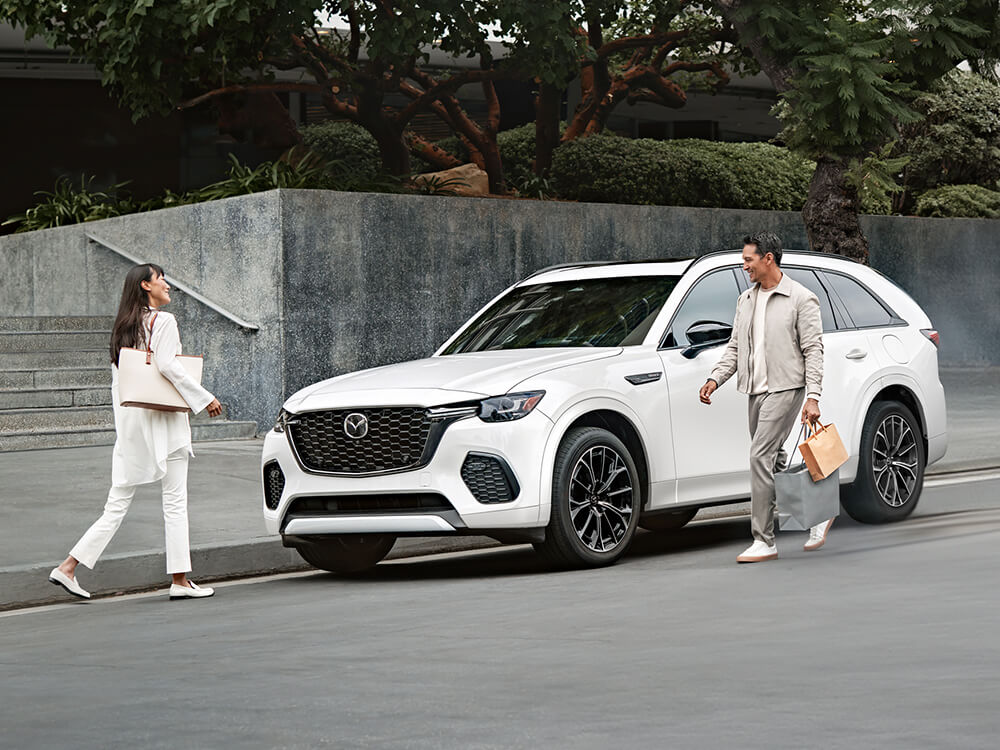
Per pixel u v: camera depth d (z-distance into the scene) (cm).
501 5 1858
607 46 2372
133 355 853
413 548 1034
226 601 853
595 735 466
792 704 495
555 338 973
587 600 754
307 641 678
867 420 1027
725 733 461
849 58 1557
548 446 860
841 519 1077
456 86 2169
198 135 2947
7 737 503
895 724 462
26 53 2688
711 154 2412
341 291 1658
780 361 877
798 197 2462
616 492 893
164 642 704
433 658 612
